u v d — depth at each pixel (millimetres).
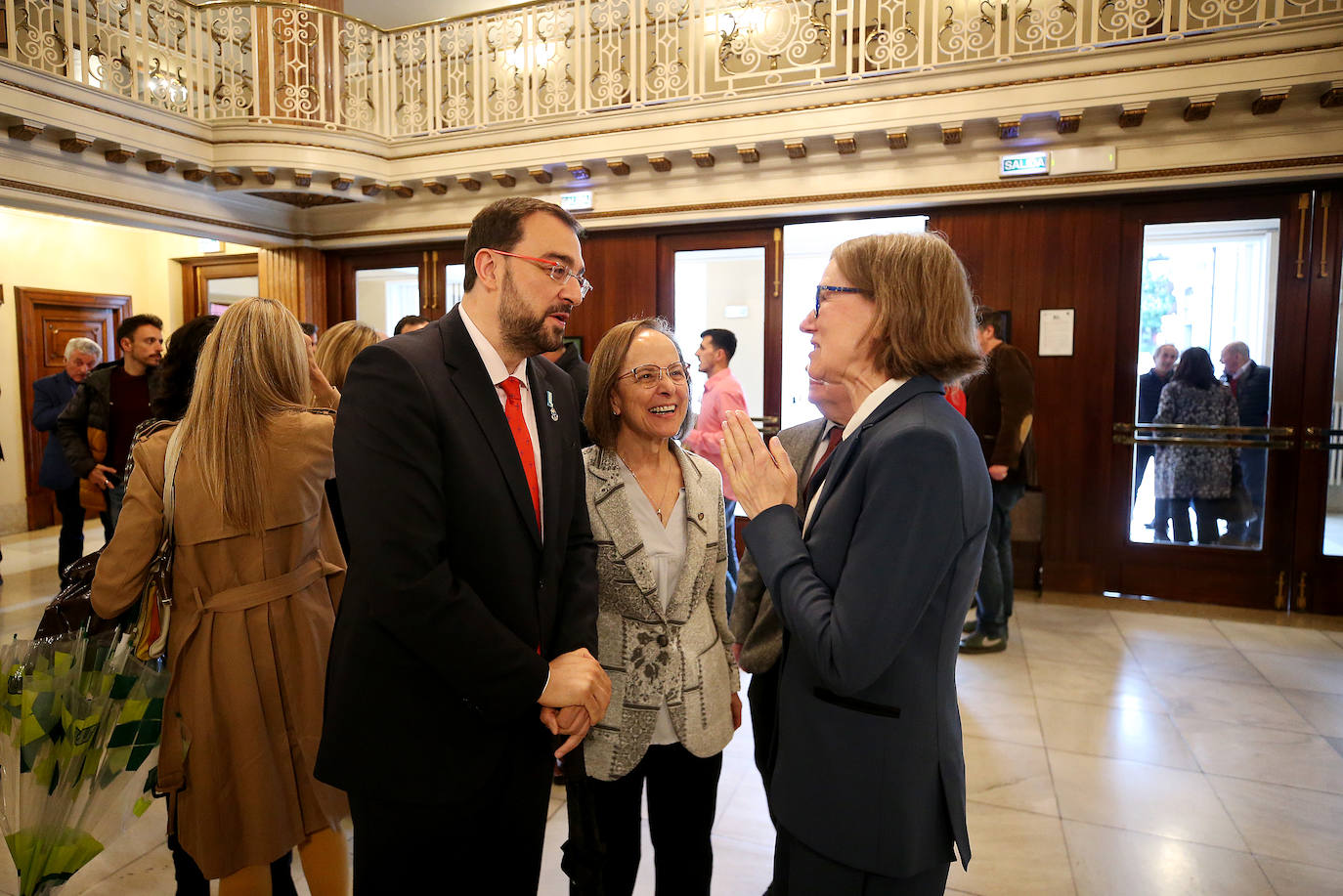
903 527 929
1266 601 4645
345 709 1199
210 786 1514
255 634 1572
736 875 2178
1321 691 3412
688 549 1618
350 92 6059
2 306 6820
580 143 5387
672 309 5859
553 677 1188
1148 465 4832
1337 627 4293
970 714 3197
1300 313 4473
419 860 1226
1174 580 4820
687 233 5758
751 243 5621
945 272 1033
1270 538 4617
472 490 1197
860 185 5070
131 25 5172
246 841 1535
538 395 1405
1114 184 4562
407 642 1111
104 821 1095
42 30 4590
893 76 4617
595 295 6004
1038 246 4906
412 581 1097
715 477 1736
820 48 5613
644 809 2525
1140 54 4168
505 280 1269
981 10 4539
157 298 8336
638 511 1623
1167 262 4703
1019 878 2137
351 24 5910
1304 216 4422
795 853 1095
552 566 1327
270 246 6664
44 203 4789
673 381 1612
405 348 1208
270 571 1605
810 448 1447
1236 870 2174
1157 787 2623
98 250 7758
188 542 1535
